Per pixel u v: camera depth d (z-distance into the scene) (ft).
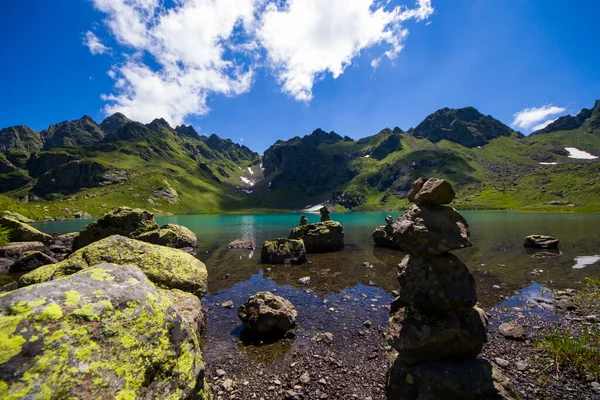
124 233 126.00
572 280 74.18
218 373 37.78
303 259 109.50
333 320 53.78
